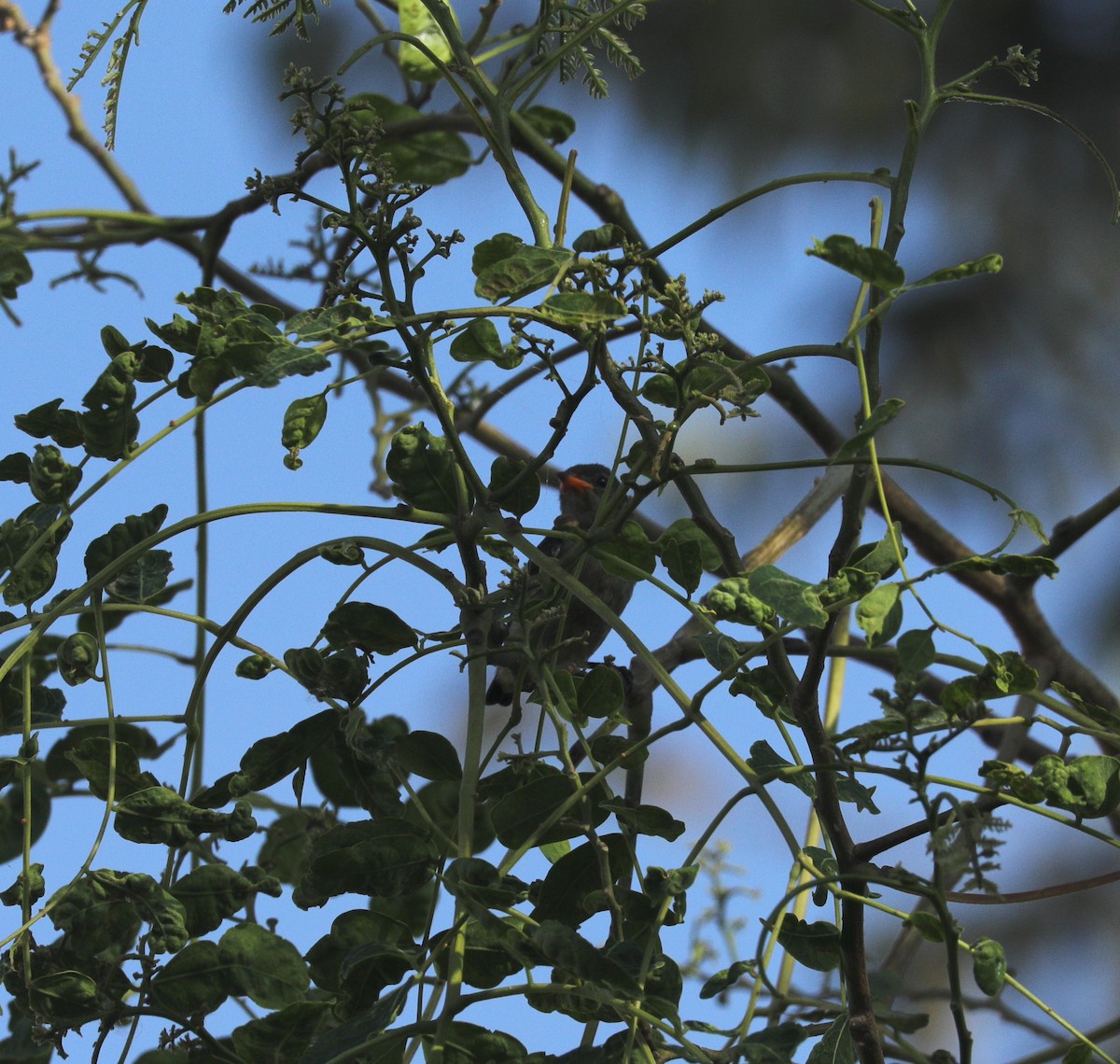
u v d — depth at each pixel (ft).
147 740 22.21
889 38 53.57
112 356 17.47
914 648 14.03
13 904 16.30
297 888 16.85
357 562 18.34
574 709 18.76
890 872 14.88
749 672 17.21
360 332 16.35
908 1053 16.97
